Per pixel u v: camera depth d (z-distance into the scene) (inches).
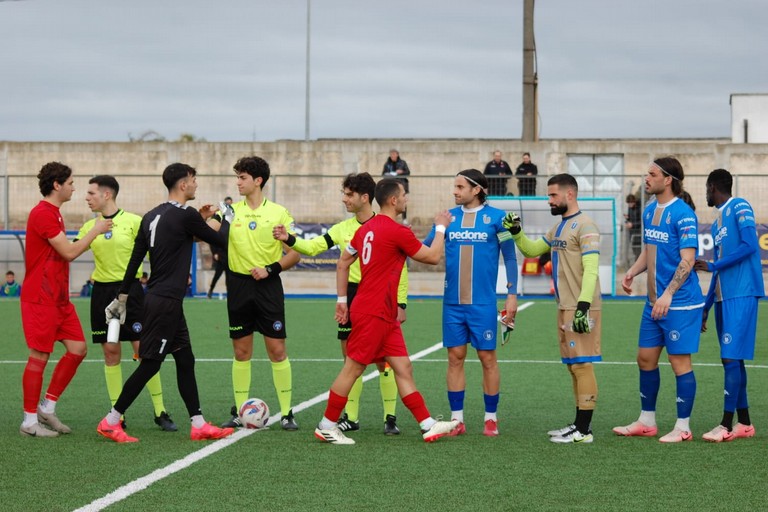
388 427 369.1
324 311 914.7
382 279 340.8
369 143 1267.2
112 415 349.7
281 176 1157.1
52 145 1310.3
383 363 366.9
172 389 483.8
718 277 363.3
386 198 343.0
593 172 1226.6
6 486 286.4
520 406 431.8
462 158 1249.4
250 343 387.2
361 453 331.3
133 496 275.0
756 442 350.6
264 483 289.6
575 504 266.7
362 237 343.6
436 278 1120.8
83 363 580.4
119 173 1298.0
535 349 634.2
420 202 1148.5
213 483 289.4
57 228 361.7
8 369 555.2
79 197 1266.0
